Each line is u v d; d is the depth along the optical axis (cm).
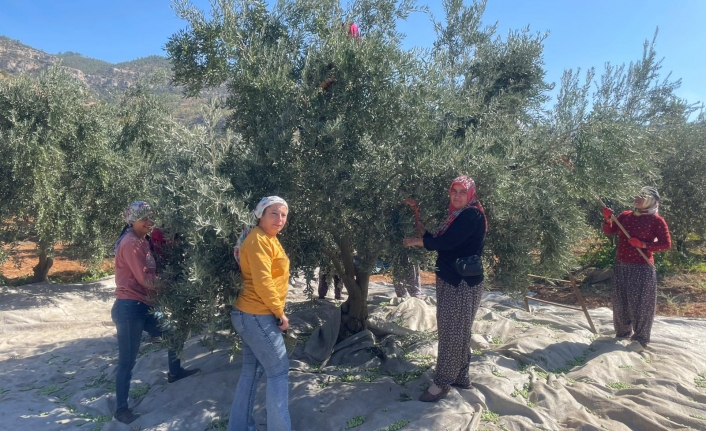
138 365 562
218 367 530
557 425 410
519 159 504
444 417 398
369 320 643
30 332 765
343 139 436
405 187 443
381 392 455
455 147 463
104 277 1114
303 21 505
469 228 412
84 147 941
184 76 501
